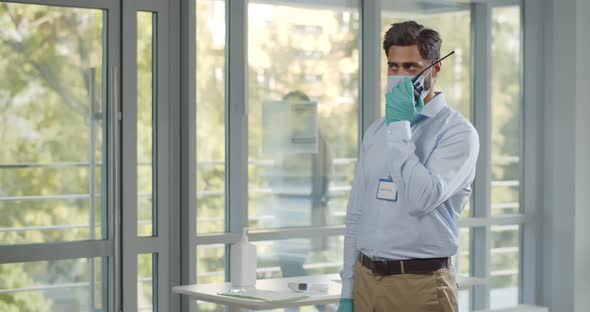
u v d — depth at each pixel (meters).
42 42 3.66
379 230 2.16
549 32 5.13
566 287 5.04
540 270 5.19
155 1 3.87
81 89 3.74
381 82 4.56
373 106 4.52
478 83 5.02
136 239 3.83
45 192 3.68
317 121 4.44
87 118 3.75
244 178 4.16
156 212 3.91
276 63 4.31
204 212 4.10
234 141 4.16
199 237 3.99
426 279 2.12
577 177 5.00
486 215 5.02
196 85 4.03
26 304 3.62
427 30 2.17
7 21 3.59
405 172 2.05
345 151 4.54
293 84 4.36
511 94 5.19
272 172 4.30
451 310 2.14
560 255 5.07
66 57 3.71
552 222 5.12
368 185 2.23
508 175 5.19
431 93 2.21
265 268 4.27
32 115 3.65
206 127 4.10
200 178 4.09
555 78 5.06
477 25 5.02
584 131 5.03
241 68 4.11
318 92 4.45
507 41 5.17
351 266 2.33
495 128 5.13
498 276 5.14
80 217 3.75
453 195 2.15
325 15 4.46
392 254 2.14
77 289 3.73
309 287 3.10
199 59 4.07
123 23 3.79
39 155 3.66
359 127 4.58
